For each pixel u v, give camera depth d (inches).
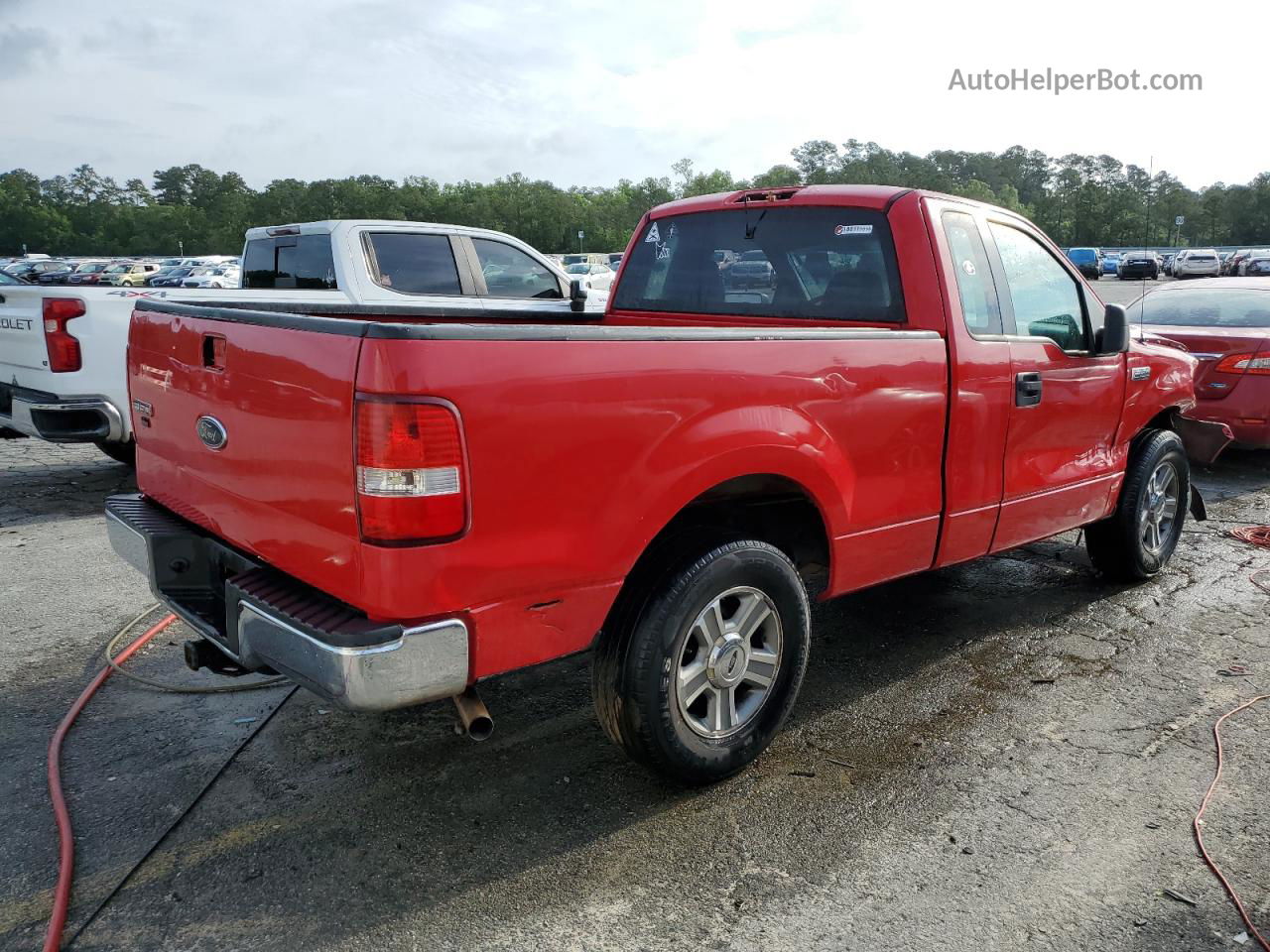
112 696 148.6
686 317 175.9
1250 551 233.1
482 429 94.1
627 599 113.8
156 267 2242.9
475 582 96.7
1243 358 307.0
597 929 98.0
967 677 159.6
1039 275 166.2
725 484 122.2
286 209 5684.1
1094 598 198.5
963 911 100.7
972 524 153.2
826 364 124.8
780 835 114.3
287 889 103.6
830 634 179.0
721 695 122.5
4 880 104.3
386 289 283.9
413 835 113.6
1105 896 103.2
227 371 111.3
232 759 130.3
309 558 102.3
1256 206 4667.8
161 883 104.2
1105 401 178.1
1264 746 136.2
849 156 5580.7
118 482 297.0
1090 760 132.4
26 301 258.7
